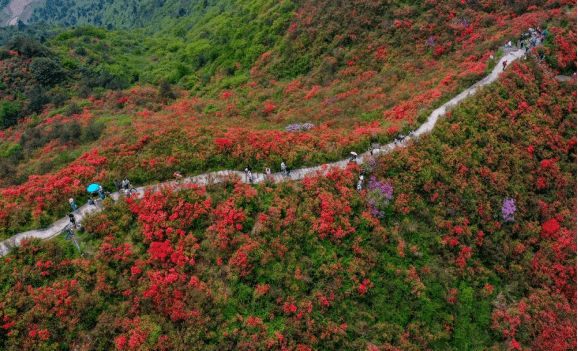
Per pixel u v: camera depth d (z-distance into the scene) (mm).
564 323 27812
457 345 26000
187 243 26031
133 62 79000
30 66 61344
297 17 68500
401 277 26812
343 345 23969
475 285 28125
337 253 26969
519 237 31422
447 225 29328
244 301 24312
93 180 30609
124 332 22312
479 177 32312
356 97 46250
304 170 32031
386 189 29812
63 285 23734
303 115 44500
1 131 51469
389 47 55750
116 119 46812
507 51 43781
